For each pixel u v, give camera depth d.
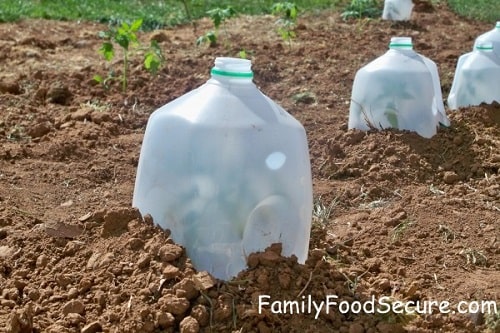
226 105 1.31
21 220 1.50
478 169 1.78
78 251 1.37
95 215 1.41
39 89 2.10
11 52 2.55
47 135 1.87
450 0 4.04
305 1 3.89
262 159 1.29
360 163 1.78
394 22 3.31
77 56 2.59
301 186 1.32
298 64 2.48
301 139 1.32
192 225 1.31
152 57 2.21
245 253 1.30
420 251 1.48
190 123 1.31
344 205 1.65
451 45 2.94
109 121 1.98
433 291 1.37
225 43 2.78
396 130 1.86
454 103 2.12
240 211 1.30
